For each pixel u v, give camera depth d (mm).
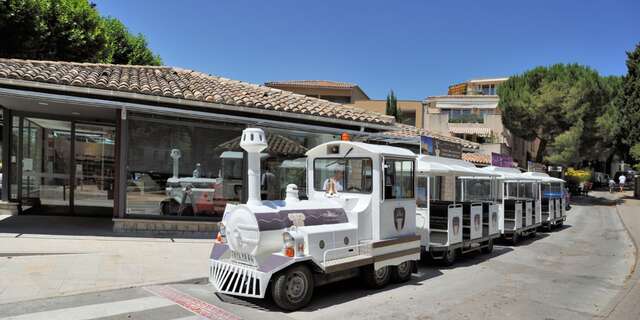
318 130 13047
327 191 8094
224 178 11562
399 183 8234
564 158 30531
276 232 6410
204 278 7500
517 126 32688
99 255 8391
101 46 19469
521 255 12070
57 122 12953
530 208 15266
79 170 13266
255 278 6141
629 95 30750
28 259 7855
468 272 9602
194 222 10992
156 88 10664
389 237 7898
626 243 14727
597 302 7449
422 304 6902
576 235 16766
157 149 10828
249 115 11711
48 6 16969
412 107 43688
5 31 16188
